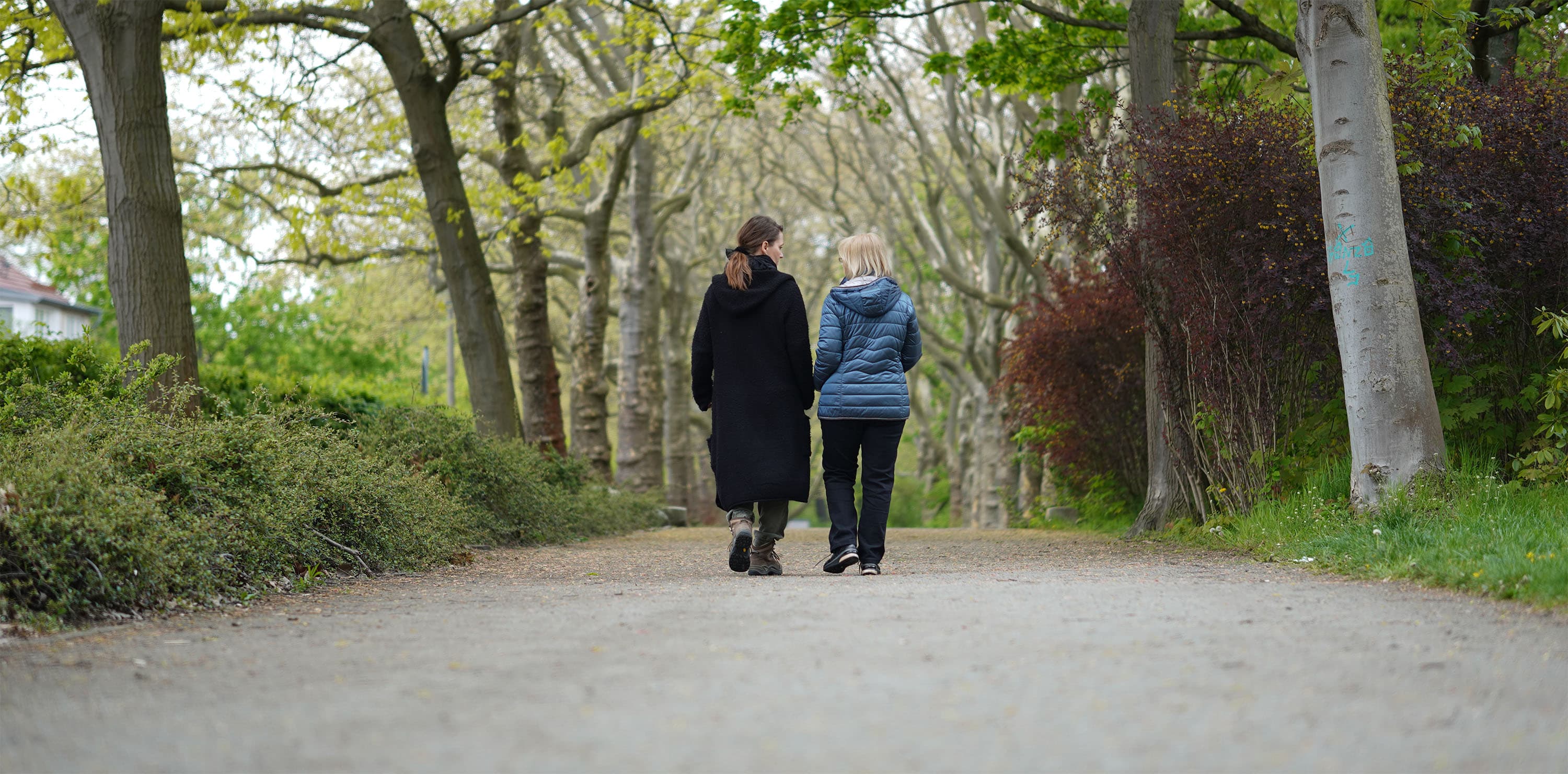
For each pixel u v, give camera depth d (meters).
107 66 11.20
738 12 16.86
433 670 4.11
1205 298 11.68
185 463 7.42
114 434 7.53
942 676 3.81
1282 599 5.90
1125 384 17.91
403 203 22.34
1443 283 10.38
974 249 34.84
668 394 37.19
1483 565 6.41
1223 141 11.17
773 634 4.77
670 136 33.09
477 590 7.32
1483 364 11.23
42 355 12.92
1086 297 18.02
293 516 7.87
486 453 13.30
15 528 5.55
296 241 22.12
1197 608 5.50
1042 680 3.74
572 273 34.50
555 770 2.77
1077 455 19.20
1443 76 11.20
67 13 11.27
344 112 21.12
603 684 3.79
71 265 37.31
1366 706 3.38
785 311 8.05
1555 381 9.53
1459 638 4.58
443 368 57.31
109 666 4.30
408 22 17.30
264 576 7.33
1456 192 10.47
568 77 26.52
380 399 17.33
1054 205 12.92
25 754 3.00
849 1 16.52
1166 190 11.48
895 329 8.07
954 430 43.72
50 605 5.53
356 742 3.06
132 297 11.12
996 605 5.65
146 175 11.23
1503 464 10.70
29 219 19.94
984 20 26.67
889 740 3.01
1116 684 3.68
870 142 32.78
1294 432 11.80
